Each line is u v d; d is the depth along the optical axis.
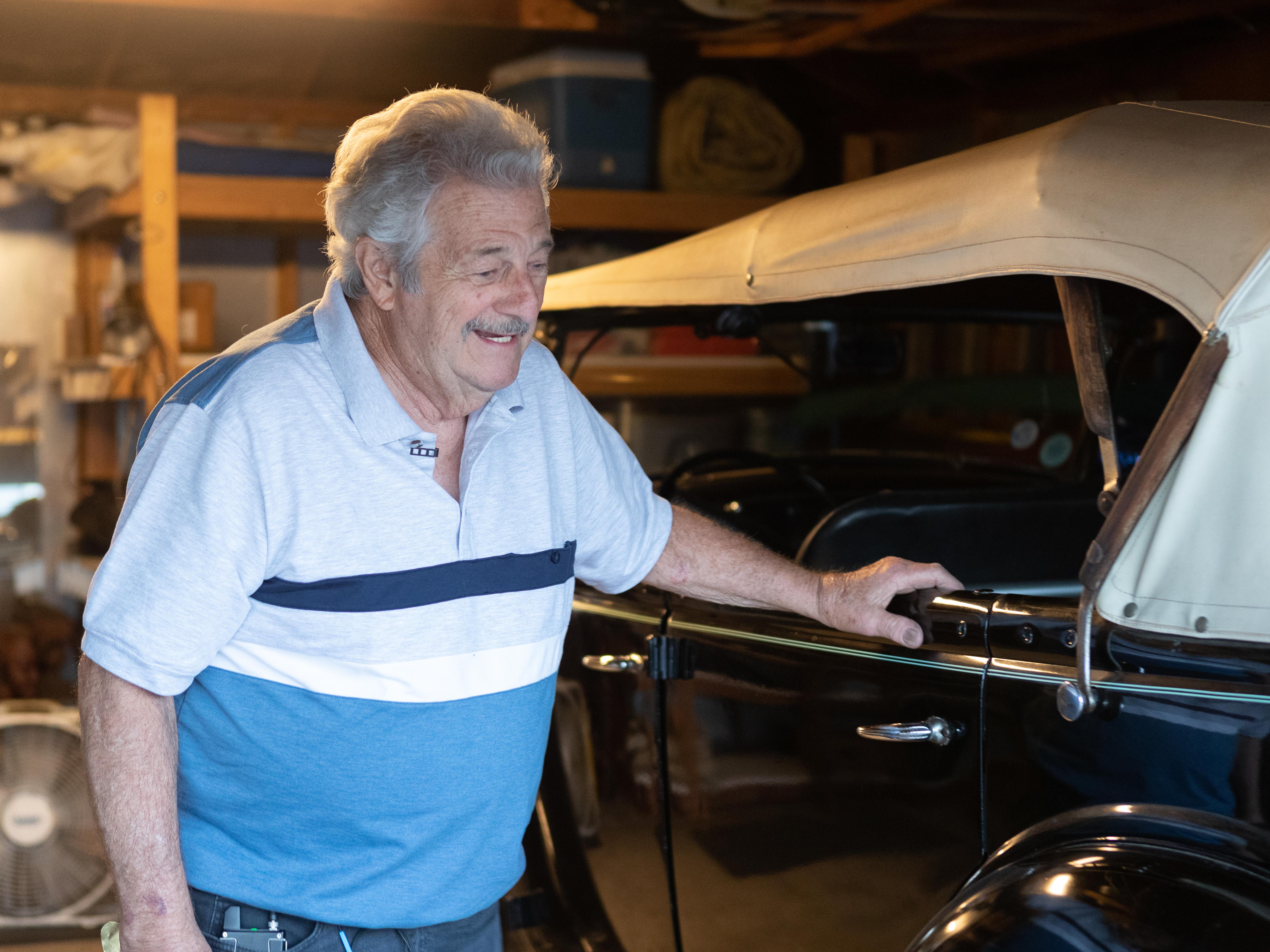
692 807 1.82
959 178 1.35
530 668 1.29
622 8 3.84
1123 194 1.17
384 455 1.18
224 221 4.35
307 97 4.84
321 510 1.17
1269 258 1.03
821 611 1.47
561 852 2.16
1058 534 2.02
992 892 1.27
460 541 1.22
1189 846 1.21
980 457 3.37
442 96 1.18
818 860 1.61
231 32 4.26
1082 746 1.27
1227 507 1.09
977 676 1.37
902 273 1.39
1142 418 2.28
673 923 1.91
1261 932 1.10
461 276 1.14
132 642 1.12
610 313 2.29
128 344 3.69
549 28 4.02
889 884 1.50
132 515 1.15
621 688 1.96
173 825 1.15
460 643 1.23
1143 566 1.13
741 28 4.20
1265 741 1.14
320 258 5.18
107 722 1.13
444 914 1.29
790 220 1.63
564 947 2.10
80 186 3.76
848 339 2.79
